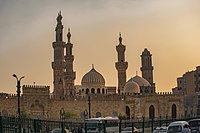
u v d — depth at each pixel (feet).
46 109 494.59
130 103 567.59
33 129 190.29
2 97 458.09
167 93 606.96
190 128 235.61
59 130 224.74
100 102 537.65
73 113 499.51
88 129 263.90
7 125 162.30
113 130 281.13
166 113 599.57
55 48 653.30
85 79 644.27
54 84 650.43
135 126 293.64
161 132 236.84
